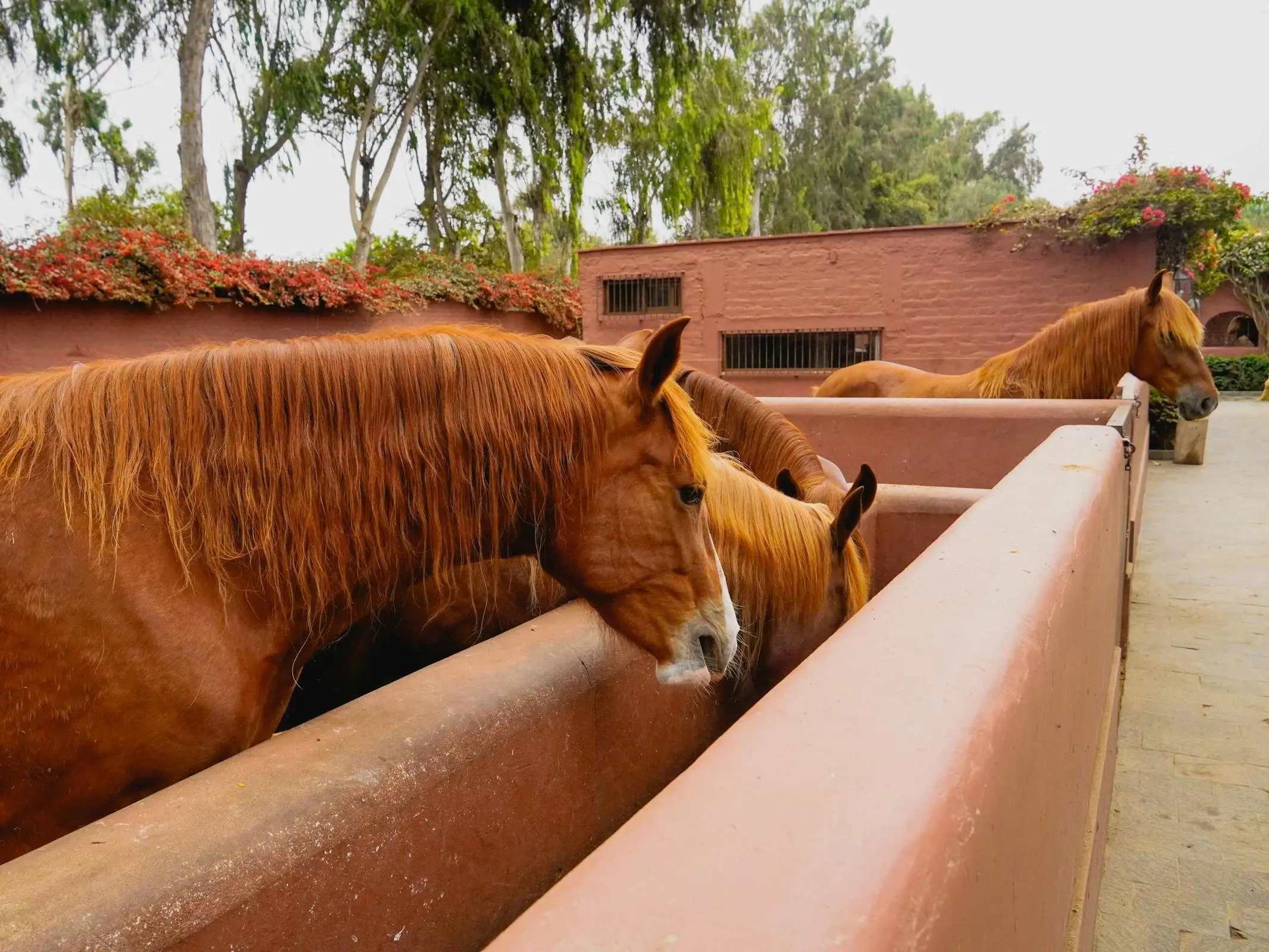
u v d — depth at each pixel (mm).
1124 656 3801
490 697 1359
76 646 1241
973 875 587
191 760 1306
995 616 912
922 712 680
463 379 1435
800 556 2170
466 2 16203
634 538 1495
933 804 549
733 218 24469
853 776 576
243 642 1353
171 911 854
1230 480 8688
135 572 1267
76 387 1341
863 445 4703
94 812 1311
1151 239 9875
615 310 12961
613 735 1678
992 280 10773
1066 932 1398
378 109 19328
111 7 14211
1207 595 4988
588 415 1467
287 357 1381
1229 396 22422
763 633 2182
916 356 11305
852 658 792
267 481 1354
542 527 1510
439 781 1199
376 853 1095
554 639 1604
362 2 16734
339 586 1416
